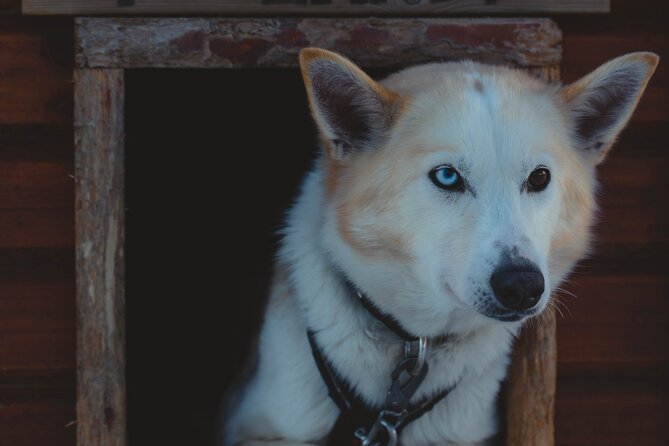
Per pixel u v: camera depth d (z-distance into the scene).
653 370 1.28
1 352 1.25
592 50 1.26
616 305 1.27
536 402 1.23
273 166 1.59
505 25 1.22
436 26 1.21
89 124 1.20
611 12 1.25
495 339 1.19
